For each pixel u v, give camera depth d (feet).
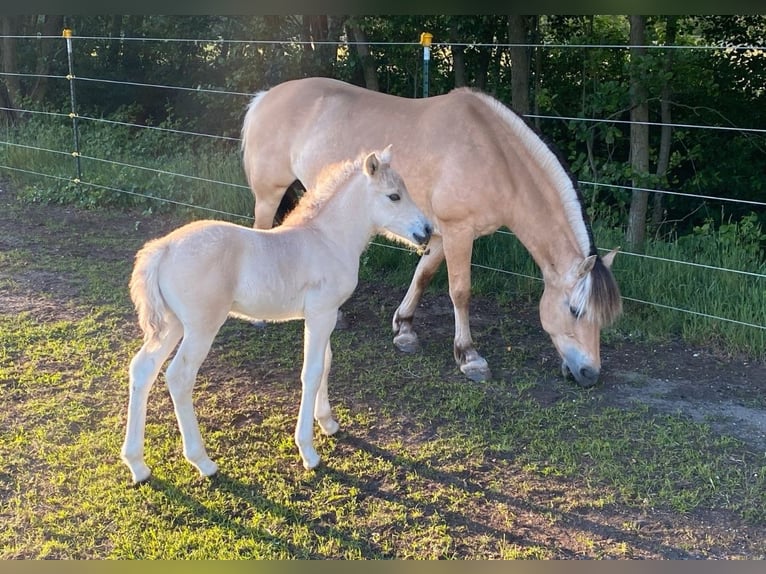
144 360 10.97
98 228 24.63
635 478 11.62
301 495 11.07
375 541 10.10
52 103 39.29
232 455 12.01
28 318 17.02
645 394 14.62
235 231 10.87
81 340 15.96
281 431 12.83
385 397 14.26
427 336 17.40
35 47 40.60
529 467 11.91
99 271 20.39
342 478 11.53
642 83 22.68
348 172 11.79
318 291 11.39
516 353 16.52
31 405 13.21
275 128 17.02
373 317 18.44
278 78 32.68
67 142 31.55
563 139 29.99
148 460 11.69
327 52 32.04
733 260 18.13
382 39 29.63
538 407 13.99
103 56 39.88
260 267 10.86
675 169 28.37
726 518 10.75
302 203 11.93
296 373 15.11
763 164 27.09
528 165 14.34
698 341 16.87
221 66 35.35
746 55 27.22
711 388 14.87
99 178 27.91
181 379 10.82
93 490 10.89
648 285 18.35
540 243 14.49
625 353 16.56
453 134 14.55
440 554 9.86
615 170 23.27
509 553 9.91
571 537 10.29
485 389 14.73
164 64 39.78
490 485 11.44
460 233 14.88
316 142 16.28
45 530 10.02
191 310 10.48
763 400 14.32
